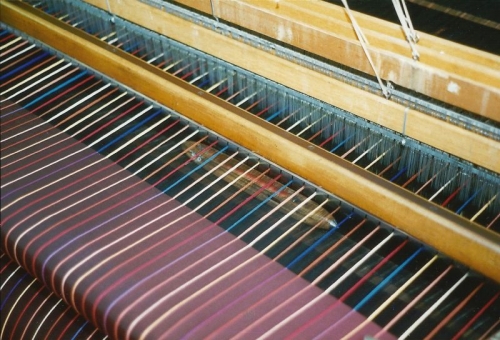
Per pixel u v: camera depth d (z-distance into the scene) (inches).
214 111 82.6
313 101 82.3
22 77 101.2
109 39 102.0
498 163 64.6
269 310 67.9
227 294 69.4
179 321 67.1
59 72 101.2
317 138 85.4
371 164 80.2
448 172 74.8
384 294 69.9
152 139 89.2
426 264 70.3
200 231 76.5
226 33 82.9
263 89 86.5
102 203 80.6
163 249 74.5
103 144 89.7
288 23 74.4
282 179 81.1
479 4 81.4
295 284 70.5
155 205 80.0
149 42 96.3
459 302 68.3
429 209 67.5
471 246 64.8
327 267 73.0
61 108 95.8
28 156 88.0
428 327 66.9
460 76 63.8
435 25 79.0
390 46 68.4
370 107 71.9
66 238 76.7
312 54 84.4
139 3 88.3
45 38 100.9
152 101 92.0
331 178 74.5
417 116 68.3
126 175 84.4
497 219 74.2
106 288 71.1
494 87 62.2
